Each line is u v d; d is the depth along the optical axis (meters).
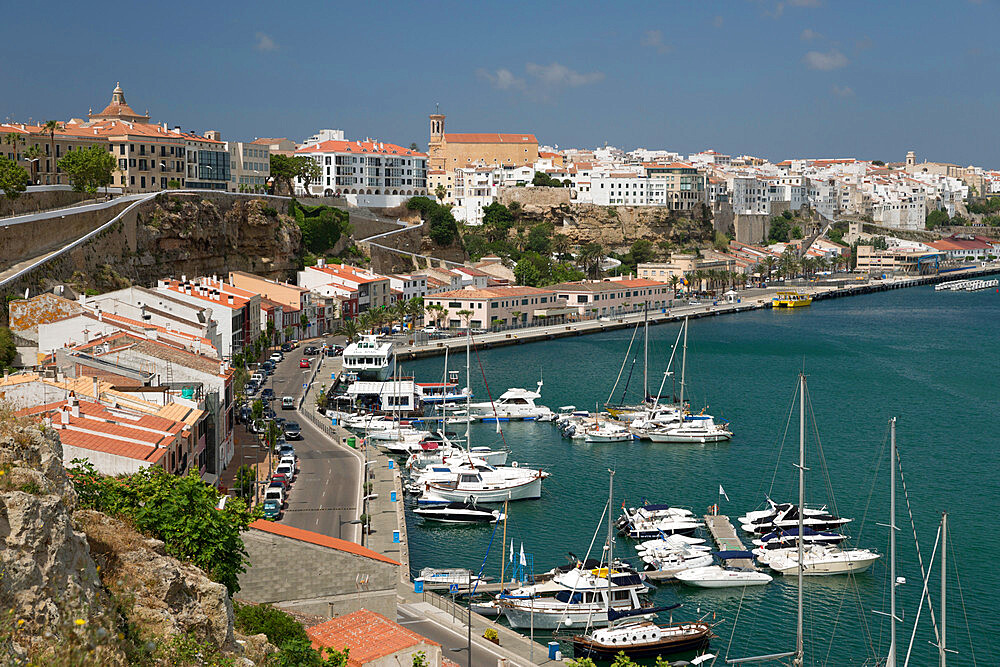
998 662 89.25
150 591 50.75
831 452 160.50
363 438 163.50
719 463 155.50
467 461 141.50
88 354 119.06
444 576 102.00
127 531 55.69
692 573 105.69
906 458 155.75
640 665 87.56
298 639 60.09
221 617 53.81
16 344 144.88
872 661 89.38
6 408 50.56
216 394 120.12
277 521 110.88
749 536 120.62
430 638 85.31
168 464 92.00
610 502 98.31
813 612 99.06
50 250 199.00
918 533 120.62
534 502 134.75
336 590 81.25
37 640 39.16
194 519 64.75
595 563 107.00
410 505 131.12
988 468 149.25
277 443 147.38
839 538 115.00
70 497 48.94
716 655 90.12
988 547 115.50
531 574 105.12
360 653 63.72
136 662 44.28
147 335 137.00
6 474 44.19
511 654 83.44
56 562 42.09
